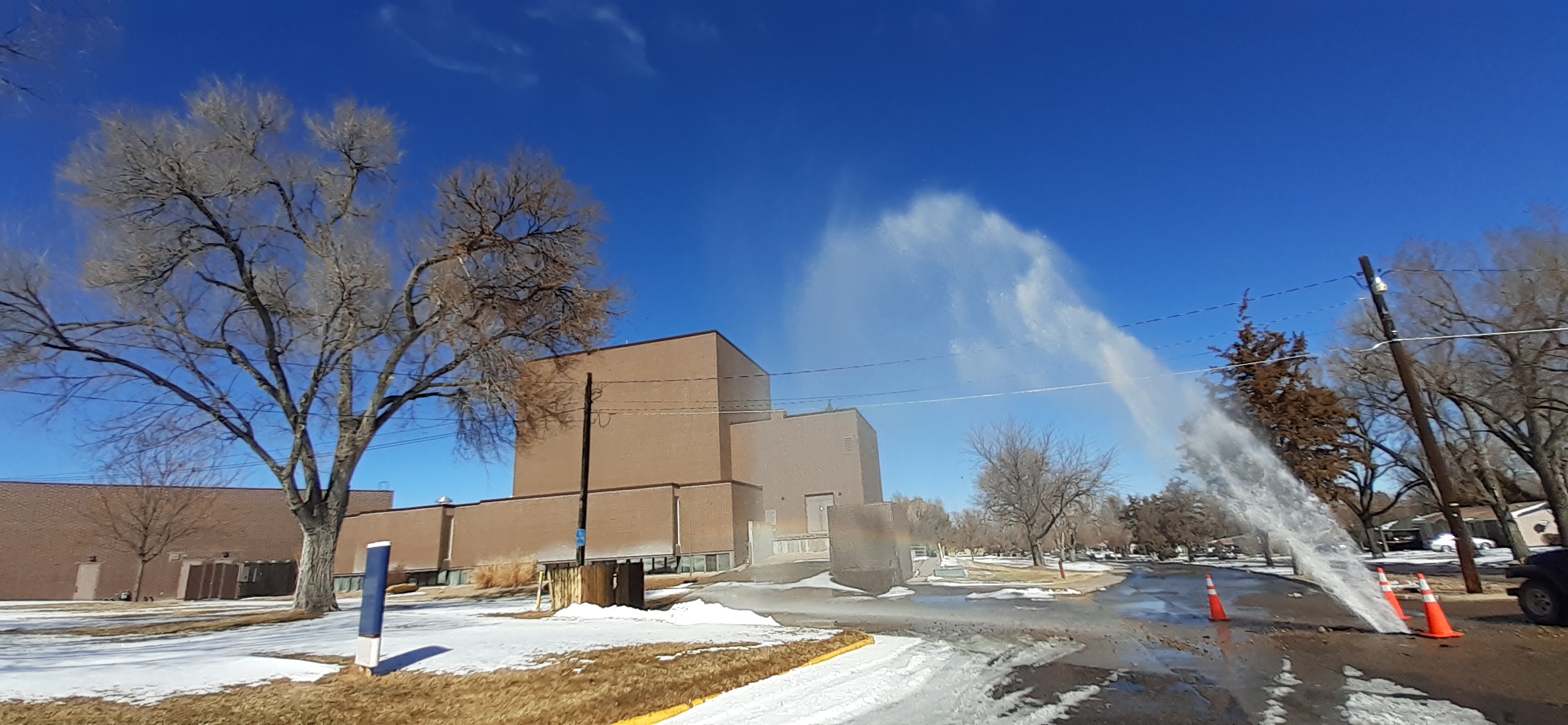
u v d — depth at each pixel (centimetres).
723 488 3406
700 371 3912
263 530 4816
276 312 1962
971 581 2675
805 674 860
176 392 1738
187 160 1697
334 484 1886
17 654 999
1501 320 2241
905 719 645
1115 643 1094
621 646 1037
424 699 691
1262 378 2286
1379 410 3030
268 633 1293
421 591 3347
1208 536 5500
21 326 1581
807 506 3903
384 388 1952
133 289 1681
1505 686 692
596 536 3500
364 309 1892
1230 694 712
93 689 697
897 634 1243
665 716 651
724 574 3036
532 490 4034
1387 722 586
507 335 2044
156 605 2891
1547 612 1074
